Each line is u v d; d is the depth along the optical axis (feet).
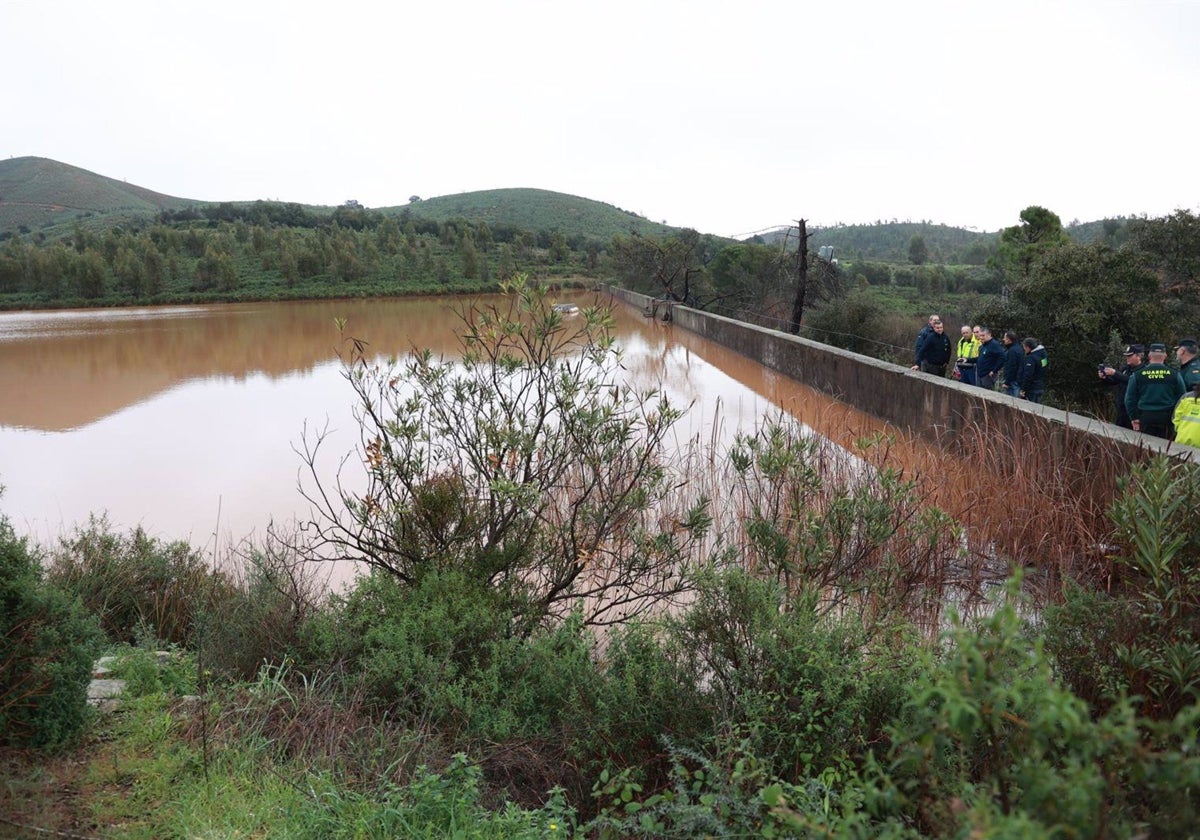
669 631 15.20
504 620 17.24
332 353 90.43
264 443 43.55
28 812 10.63
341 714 14.10
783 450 23.79
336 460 39.17
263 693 14.82
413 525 19.84
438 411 21.01
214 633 17.48
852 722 12.06
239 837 10.60
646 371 72.54
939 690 6.97
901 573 21.06
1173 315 59.47
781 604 16.71
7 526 14.33
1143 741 9.90
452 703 14.33
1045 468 26.68
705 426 43.73
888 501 21.42
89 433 47.37
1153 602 12.59
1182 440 28.32
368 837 10.66
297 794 11.63
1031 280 60.75
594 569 21.40
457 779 12.24
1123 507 13.46
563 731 13.83
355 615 17.56
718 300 161.58
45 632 12.82
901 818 9.20
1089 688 12.57
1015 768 7.02
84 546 22.63
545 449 20.76
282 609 17.74
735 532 25.93
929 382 41.14
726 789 10.75
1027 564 23.25
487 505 20.35
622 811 12.31
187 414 53.01
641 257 182.09
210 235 277.03
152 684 15.38
